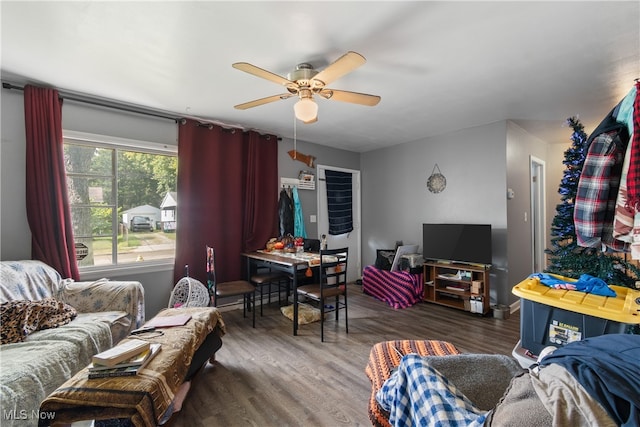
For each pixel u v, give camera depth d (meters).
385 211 5.11
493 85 2.66
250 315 3.63
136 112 3.17
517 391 0.80
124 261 3.20
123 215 3.21
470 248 3.71
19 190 2.58
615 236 1.64
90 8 1.63
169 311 2.35
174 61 2.22
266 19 1.73
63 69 2.34
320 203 4.93
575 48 2.05
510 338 2.91
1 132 2.52
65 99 2.79
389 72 2.41
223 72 2.40
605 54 2.13
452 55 2.15
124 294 2.48
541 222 4.83
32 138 2.57
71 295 2.43
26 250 2.60
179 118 3.44
